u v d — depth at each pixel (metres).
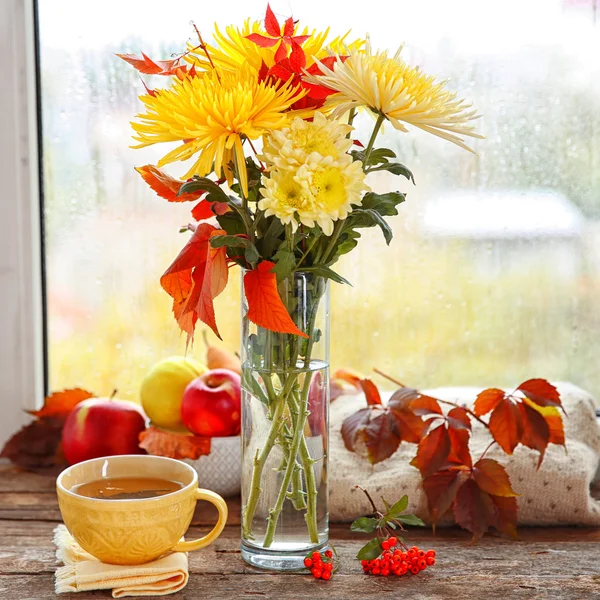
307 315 1.39
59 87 1.67
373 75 1.31
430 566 1.42
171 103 1.32
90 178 1.69
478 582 1.39
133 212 1.70
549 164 1.70
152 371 1.59
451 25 1.68
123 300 1.71
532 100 1.69
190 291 1.38
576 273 1.72
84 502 1.35
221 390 1.56
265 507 1.41
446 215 1.71
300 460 1.41
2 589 1.38
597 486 1.61
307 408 1.40
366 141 1.70
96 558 1.40
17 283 1.67
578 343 1.73
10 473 1.63
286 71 1.33
